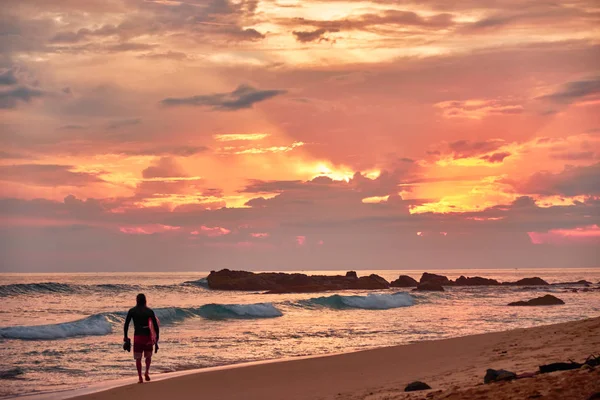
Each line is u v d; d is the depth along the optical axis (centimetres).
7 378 1658
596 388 735
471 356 1521
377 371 1427
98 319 3091
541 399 742
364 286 10062
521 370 1123
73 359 2030
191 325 3466
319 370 1513
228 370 1569
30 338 2655
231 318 3981
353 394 1078
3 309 4719
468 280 12175
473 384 978
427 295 7200
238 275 9575
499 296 7312
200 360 2005
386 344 2455
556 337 1647
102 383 1518
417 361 1540
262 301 6262
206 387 1321
